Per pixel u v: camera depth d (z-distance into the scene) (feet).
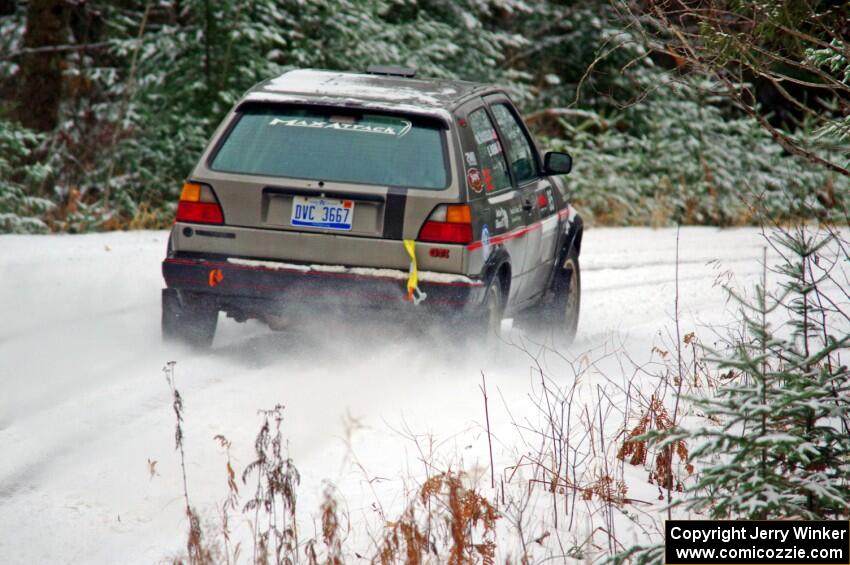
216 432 66.95
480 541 50.93
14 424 67.26
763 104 253.24
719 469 45.01
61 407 70.54
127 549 50.88
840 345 46.52
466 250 76.84
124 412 70.08
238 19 184.34
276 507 55.26
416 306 77.20
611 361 90.58
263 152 79.92
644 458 63.41
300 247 78.38
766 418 46.34
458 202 77.15
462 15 232.73
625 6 56.08
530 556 49.19
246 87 186.60
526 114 246.88
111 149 179.32
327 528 47.39
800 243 52.95
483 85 92.32
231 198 79.20
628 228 208.23
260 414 70.64
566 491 57.88
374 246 77.46
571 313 102.99
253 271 78.69
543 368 86.84
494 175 85.20
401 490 56.59
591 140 235.81
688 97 237.66
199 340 83.87
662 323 108.78
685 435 44.96
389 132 79.51
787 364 48.52
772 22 54.13
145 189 180.04
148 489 58.08
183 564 48.52
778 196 213.05
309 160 79.20
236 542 51.49
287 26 198.08
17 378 76.84
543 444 61.82
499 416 70.54
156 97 187.62
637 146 230.48
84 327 92.79
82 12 215.31
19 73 198.80
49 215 160.66
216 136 81.05
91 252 130.11
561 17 262.67
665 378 76.54
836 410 46.70
